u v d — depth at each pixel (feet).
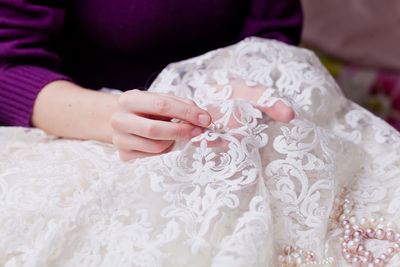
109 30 3.03
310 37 7.45
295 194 2.01
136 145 2.13
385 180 2.29
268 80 2.47
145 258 1.68
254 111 2.11
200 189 1.90
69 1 2.96
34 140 2.54
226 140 1.97
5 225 1.86
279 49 2.64
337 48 7.27
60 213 1.94
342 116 2.64
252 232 1.72
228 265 1.61
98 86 3.35
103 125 2.50
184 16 3.10
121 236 1.77
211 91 2.35
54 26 2.84
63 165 2.21
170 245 1.72
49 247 1.77
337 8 7.38
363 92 6.84
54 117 2.61
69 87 2.69
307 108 2.36
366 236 2.07
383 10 7.20
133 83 3.34
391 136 2.49
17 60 2.76
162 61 3.33
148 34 3.08
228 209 1.81
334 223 2.15
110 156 2.34
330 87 2.54
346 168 2.28
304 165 2.04
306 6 7.50
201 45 3.40
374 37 7.18
